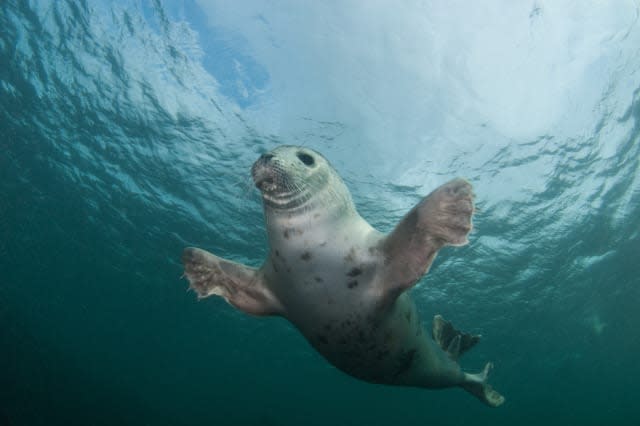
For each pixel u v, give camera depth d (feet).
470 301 61.77
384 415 171.22
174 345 105.91
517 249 50.37
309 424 215.72
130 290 75.66
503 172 39.75
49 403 78.33
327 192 9.47
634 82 33.42
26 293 90.74
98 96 39.50
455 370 15.96
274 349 91.25
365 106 35.09
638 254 53.36
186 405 197.57
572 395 130.93
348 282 9.03
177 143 42.04
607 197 43.91
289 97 35.70
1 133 46.75
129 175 48.06
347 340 9.68
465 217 7.50
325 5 29.86
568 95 33.91
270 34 32.07
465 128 35.94
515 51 31.04
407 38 30.73
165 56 34.99
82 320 100.48
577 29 30.04
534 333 73.31
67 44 35.55
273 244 9.43
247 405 188.24
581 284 59.26
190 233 54.54
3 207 59.82
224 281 11.09
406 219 8.17
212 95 37.09
